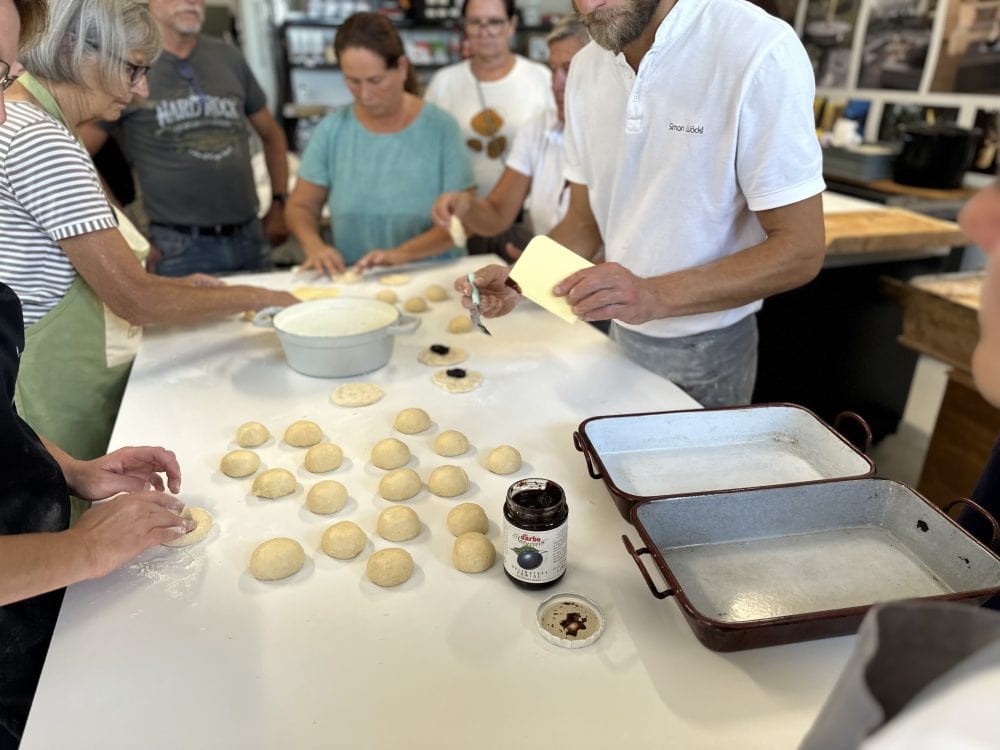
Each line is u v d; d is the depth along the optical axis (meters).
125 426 1.33
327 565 0.97
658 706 0.76
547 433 1.32
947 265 3.06
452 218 2.16
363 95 2.27
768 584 0.92
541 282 1.25
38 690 0.77
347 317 1.65
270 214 3.16
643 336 1.64
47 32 1.29
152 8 2.44
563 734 0.73
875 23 3.62
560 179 2.40
